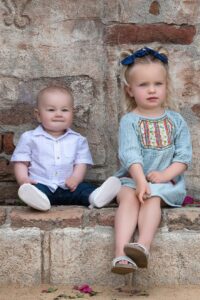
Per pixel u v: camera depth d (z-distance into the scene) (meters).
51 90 4.28
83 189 4.25
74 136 4.37
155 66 4.15
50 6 4.46
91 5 4.47
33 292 3.66
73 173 4.29
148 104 4.16
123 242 3.67
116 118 4.50
